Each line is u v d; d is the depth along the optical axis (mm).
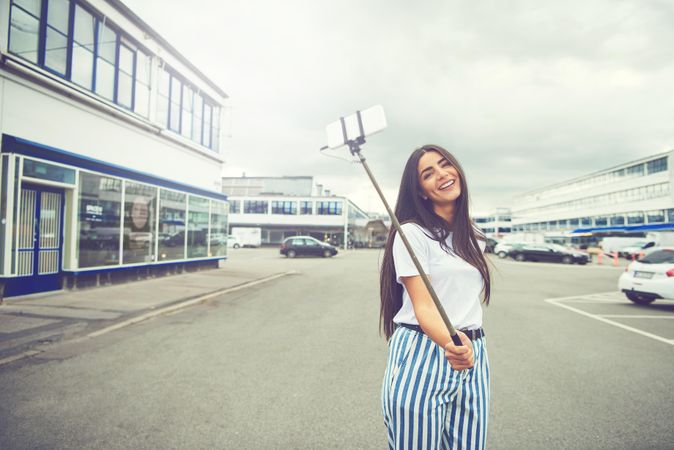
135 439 2850
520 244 30109
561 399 3656
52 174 8727
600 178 65062
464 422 1462
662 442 2873
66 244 9352
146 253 12219
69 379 4051
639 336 6258
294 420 3186
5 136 7805
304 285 12805
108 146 10562
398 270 1395
